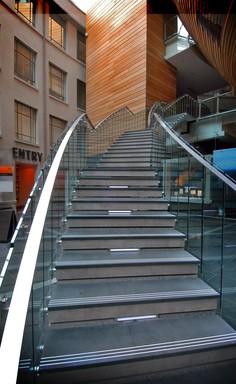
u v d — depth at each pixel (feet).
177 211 10.92
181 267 7.52
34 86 39.73
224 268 8.11
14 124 35.73
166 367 5.10
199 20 17.61
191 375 5.01
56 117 43.73
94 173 14.64
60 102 44.29
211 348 5.23
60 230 9.45
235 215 8.28
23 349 3.82
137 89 33.78
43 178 8.46
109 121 33.68
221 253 8.43
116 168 15.07
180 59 35.37
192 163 10.51
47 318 5.82
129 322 6.01
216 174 7.88
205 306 6.42
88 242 8.41
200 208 9.41
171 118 32.30
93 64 42.06
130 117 33.86
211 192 9.04
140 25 33.55
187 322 6.04
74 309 5.89
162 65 35.29
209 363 5.27
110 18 38.73
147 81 32.86
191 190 10.14
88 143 24.76
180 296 6.31
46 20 41.24
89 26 43.16
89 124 26.27
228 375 5.01
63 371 4.72
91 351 5.05
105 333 5.61
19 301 3.66
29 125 39.22
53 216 7.99
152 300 6.16
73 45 46.96
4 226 18.60
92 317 5.96
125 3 35.91
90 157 19.07
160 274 7.43
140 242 8.59
